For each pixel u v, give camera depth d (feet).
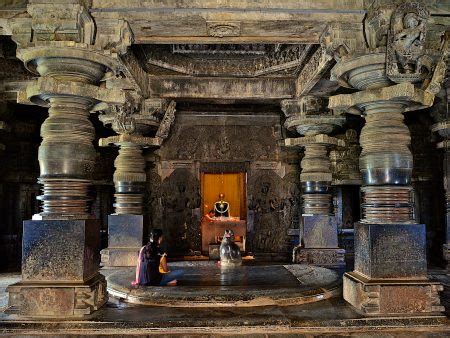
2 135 33.19
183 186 43.24
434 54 16.65
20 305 15.72
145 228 32.58
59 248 16.17
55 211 16.55
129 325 15.19
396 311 16.01
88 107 17.61
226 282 21.93
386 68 16.53
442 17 17.35
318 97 29.89
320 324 15.44
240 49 27.40
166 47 26.76
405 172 17.13
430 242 38.14
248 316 16.30
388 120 17.46
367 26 17.46
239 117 43.47
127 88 26.99
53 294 15.75
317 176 32.19
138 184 32.45
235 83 30.58
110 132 43.47
